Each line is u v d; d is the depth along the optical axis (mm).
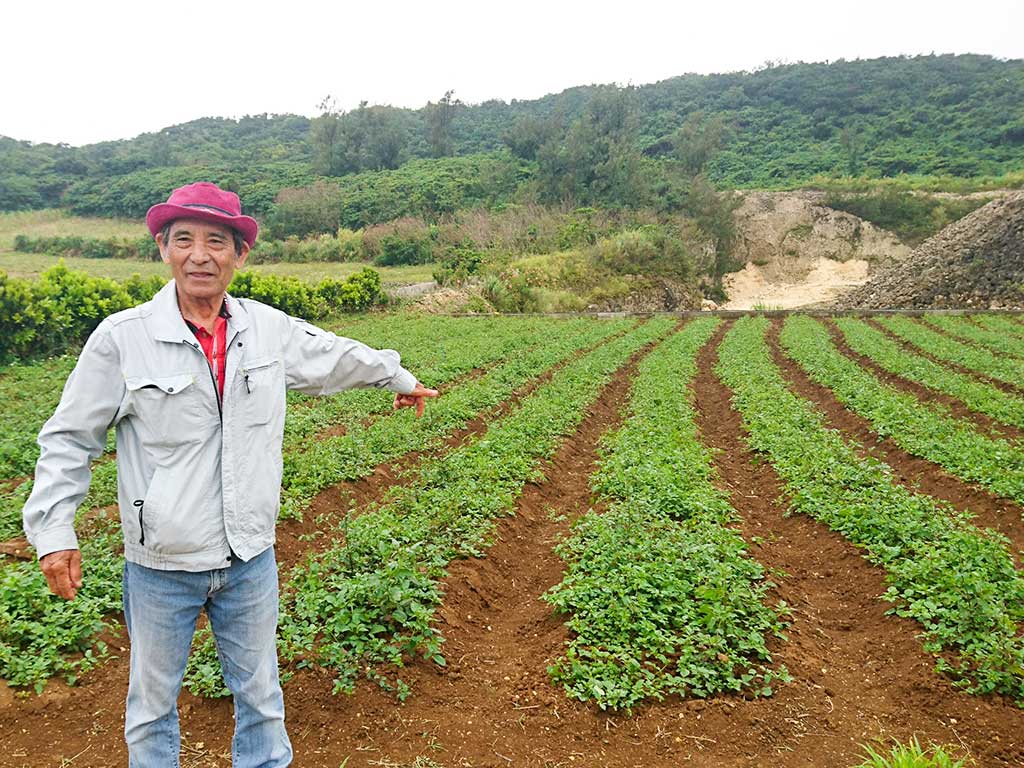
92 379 3166
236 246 3496
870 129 84000
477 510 8477
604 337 28328
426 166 73625
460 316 33906
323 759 4527
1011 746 4836
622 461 10664
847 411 15641
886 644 6219
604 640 5797
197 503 3232
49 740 4645
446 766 4520
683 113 96125
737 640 5746
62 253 48875
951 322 32188
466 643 6094
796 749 4828
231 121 107062
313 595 5867
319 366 3699
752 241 60812
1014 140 76688
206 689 4980
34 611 5812
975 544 7215
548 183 60094
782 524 9359
